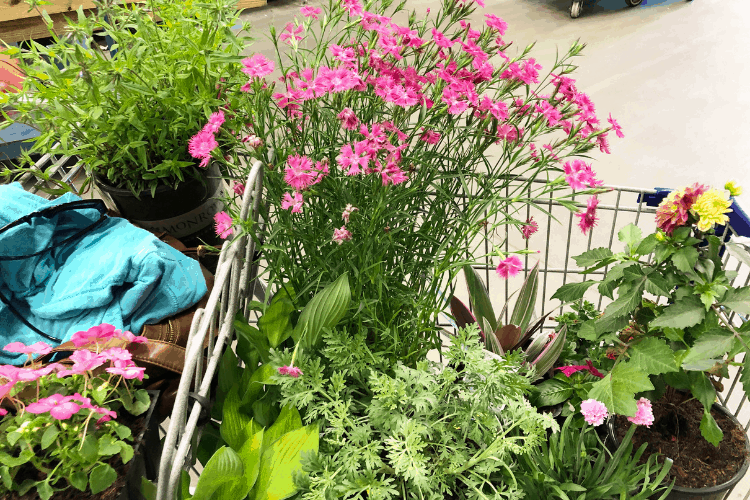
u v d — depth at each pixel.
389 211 1.28
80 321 1.21
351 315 1.44
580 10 5.05
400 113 1.26
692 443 1.57
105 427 1.00
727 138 3.63
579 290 1.55
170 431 0.94
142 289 1.21
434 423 1.25
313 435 1.20
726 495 1.54
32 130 1.73
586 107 1.18
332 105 1.27
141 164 1.43
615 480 1.35
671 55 4.59
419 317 1.38
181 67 1.41
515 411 1.32
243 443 1.25
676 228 1.37
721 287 1.35
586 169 1.08
